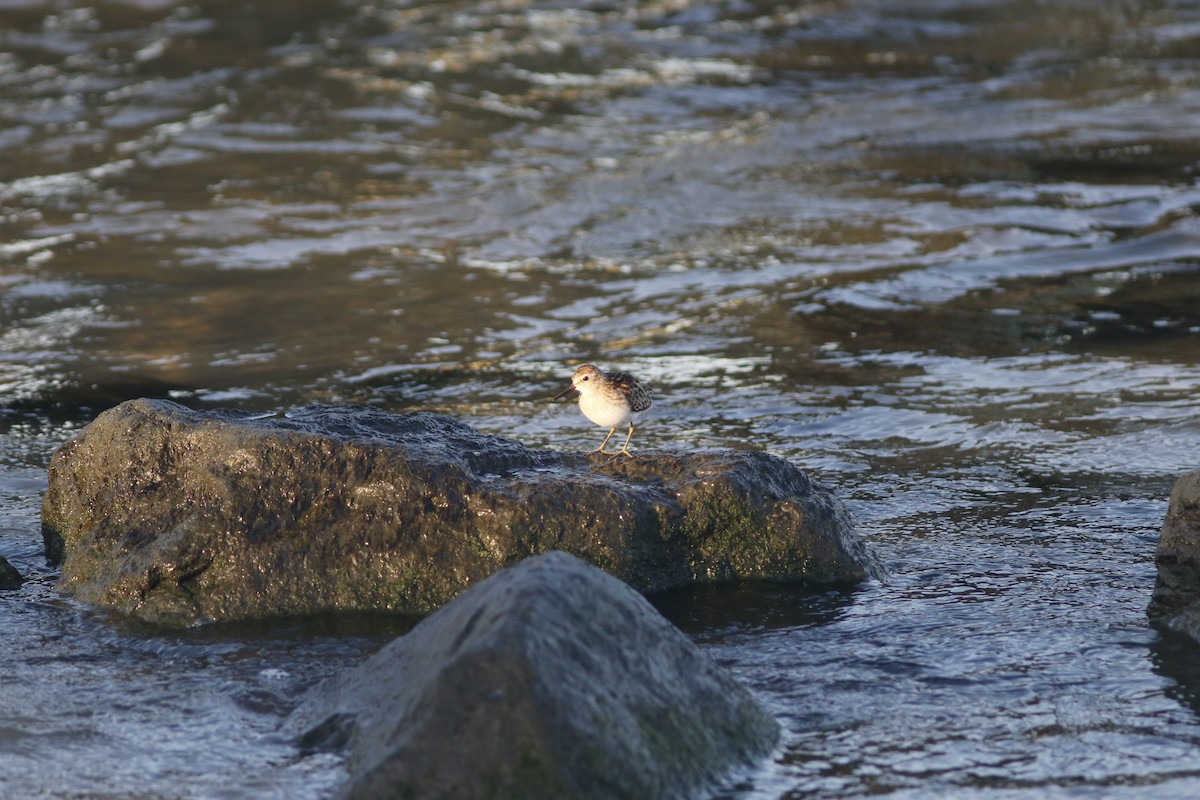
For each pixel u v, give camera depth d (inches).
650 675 309.6
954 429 592.7
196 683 369.1
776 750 323.9
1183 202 940.6
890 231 908.6
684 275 839.7
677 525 429.4
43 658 387.2
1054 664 370.0
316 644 395.2
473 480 424.8
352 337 745.0
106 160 1093.8
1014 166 1044.5
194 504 430.0
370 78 1328.7
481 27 1509.6
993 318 747.4
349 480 423.2
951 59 1396.4
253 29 1507.1
